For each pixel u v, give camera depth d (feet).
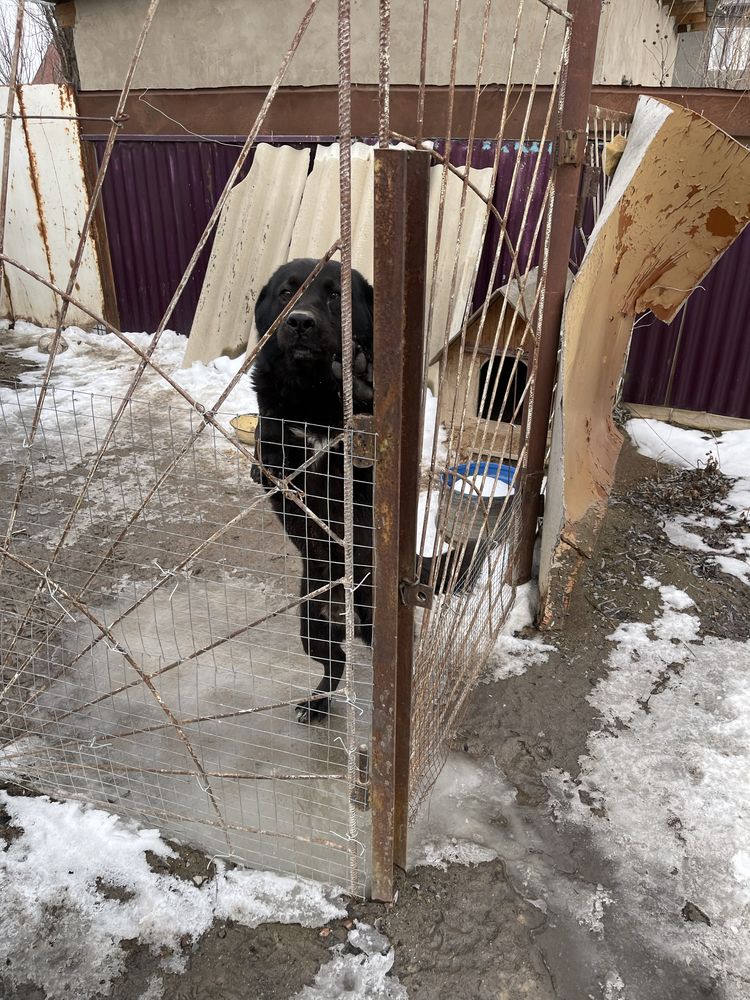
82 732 9.00
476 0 18.44
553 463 10.73
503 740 9.04
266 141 22.99
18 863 7.25
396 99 20.30
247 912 6.77
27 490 14.97
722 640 11.12
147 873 7.14
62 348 25.53
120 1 23.61
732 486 16.08
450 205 19.67
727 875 7.30
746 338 18.45
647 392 20.11
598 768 8.65
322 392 7.47
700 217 11.80
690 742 9.03
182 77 23.90
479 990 6.21
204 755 8.66
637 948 6.63
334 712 9.37
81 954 6.47
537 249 19.43
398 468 5.04
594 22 8.63
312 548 8.14
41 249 27.84
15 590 11.64
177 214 25.57
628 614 11.64
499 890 7.04
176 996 6.17
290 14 21.35
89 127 25.57
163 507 14.66
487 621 9.76
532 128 18.81
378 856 6.49
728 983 6.36
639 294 13.46
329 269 7.63
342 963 6.38
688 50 35.63
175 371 23.35
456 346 14.76
